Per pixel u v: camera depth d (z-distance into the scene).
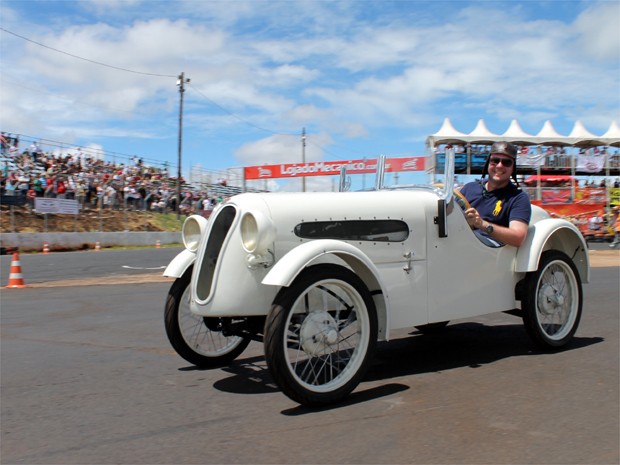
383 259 3.79
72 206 24.33
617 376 3.87
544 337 4.50
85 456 2.75
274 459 2.65
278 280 3.14
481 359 4.41
